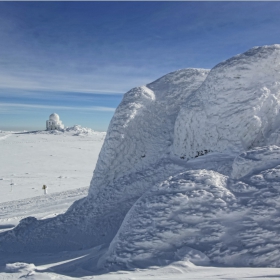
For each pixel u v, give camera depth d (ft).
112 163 42.24
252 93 37.01
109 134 43.98
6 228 45.60
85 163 154.81
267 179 21.50
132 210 22.79
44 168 136.46
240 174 25.45
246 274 14.55
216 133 37.63
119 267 17.89
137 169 43.04
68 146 221.05
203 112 39.32
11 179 108.58
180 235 18.89
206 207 20.01
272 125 36.58
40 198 71.15
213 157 36.42
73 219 37.99
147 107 47.93
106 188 41.01
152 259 17.93
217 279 14.03
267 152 25.48
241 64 38.73
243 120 35.94
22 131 376.07
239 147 35.53
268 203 19.43
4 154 177.88
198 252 17.46
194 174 23.22
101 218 36.37
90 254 25.31
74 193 73.26
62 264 22.86
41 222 39.70
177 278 14.61
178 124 42.34
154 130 47.16
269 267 16.16
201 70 53.62
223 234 18.34
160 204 21.06
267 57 38.37
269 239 17.44
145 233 19.61
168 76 54.75
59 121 359.05
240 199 20.27
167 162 41.14
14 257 29.99
